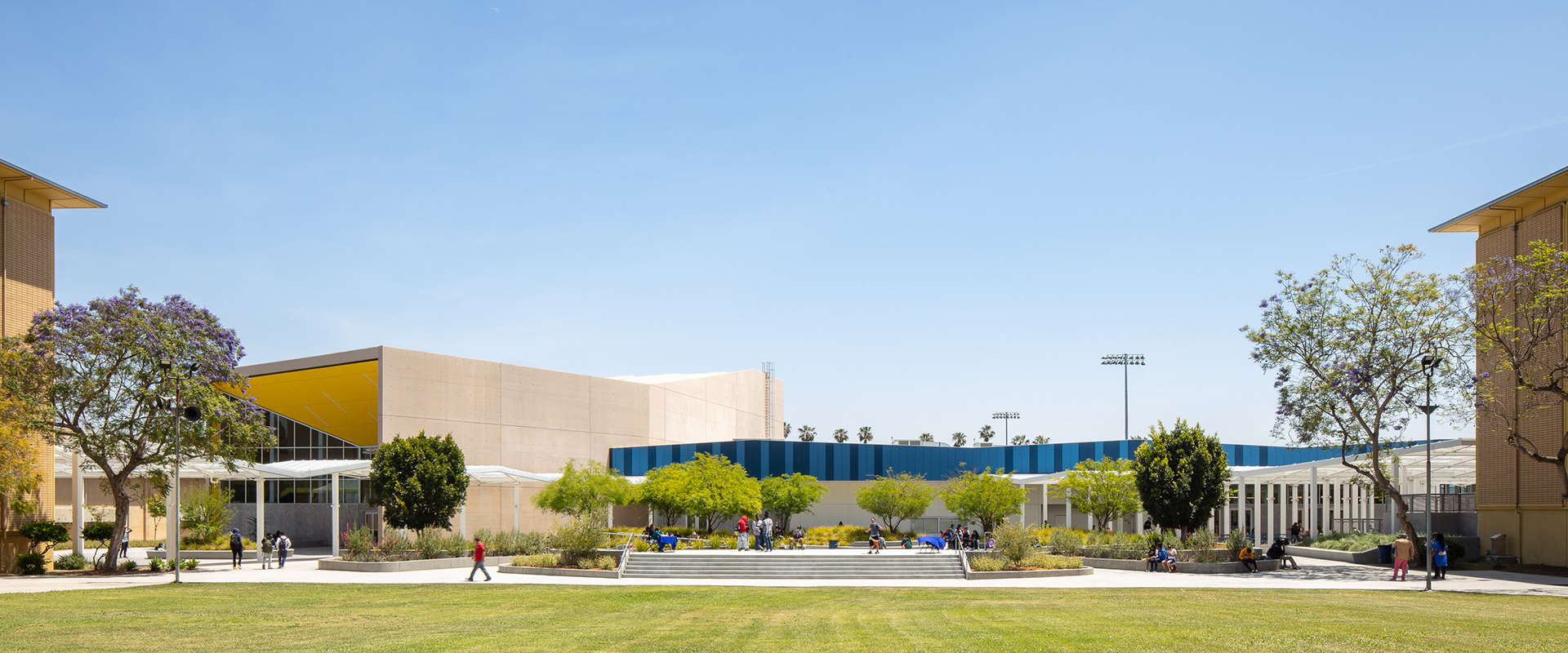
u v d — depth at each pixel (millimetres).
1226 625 18578
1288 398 36031
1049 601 24500
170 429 35062
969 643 16359
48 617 20984
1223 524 68938
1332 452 57000
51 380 34250
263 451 57844
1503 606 22266
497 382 59688
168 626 19547
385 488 42719
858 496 60812
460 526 54719
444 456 43781
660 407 74875
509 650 16141
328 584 30656
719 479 54938
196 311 37406
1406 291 33562
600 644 16828
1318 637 16766
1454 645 15805
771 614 21891
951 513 68562
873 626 19125
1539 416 36781
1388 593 26250
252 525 57969
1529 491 37281
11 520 36250
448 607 23797
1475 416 34344
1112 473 53125
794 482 60969
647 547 42875
